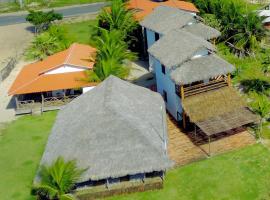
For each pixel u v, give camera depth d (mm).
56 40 68688
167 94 50562
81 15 92562
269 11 73062
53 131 42594
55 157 37531
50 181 35125
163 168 36062
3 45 79375
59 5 101750
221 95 45594
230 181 38312
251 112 44250
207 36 58188
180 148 43469
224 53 64812
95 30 73688
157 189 38219
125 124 38250
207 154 42062
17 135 49000
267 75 57469
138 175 37875
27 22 92375
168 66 47094
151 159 36438
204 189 37688
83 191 37844
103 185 38094
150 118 41469
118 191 37938
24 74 56938
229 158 41281
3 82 63031
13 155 45344
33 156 44906
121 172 35875
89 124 38688
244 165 40125
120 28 67750
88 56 58812
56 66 54375
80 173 35594
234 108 44656
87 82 53031
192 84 47438
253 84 54844
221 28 66812
